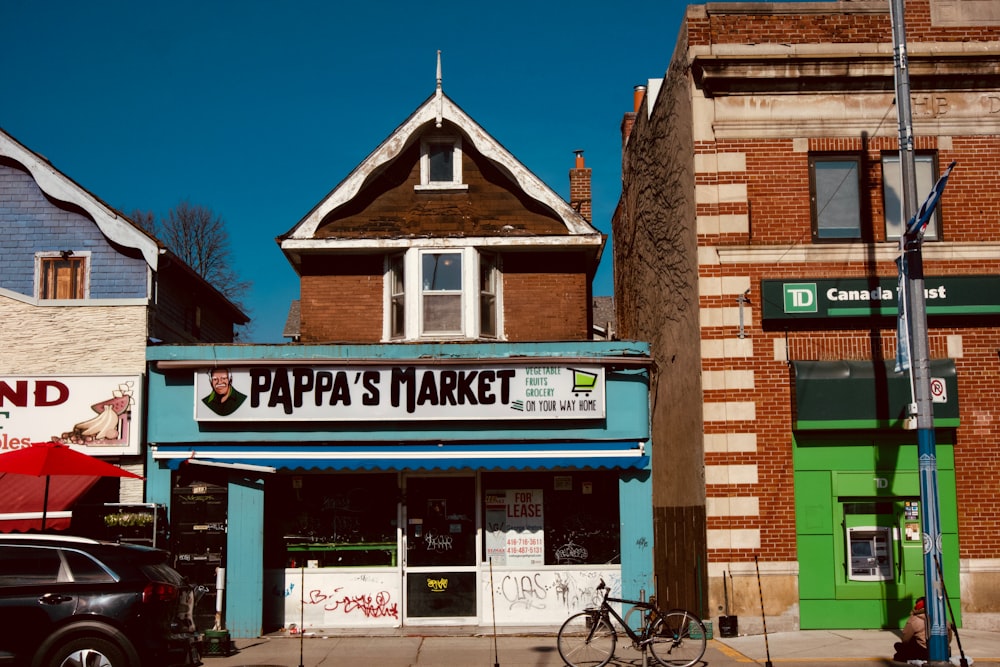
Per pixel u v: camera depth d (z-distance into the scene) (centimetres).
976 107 1525
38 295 1606
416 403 1500
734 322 1478
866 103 1526
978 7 1536
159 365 1492
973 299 1462
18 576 1010
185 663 1049
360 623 1505
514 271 1730
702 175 1514
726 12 1536
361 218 1730
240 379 1497
